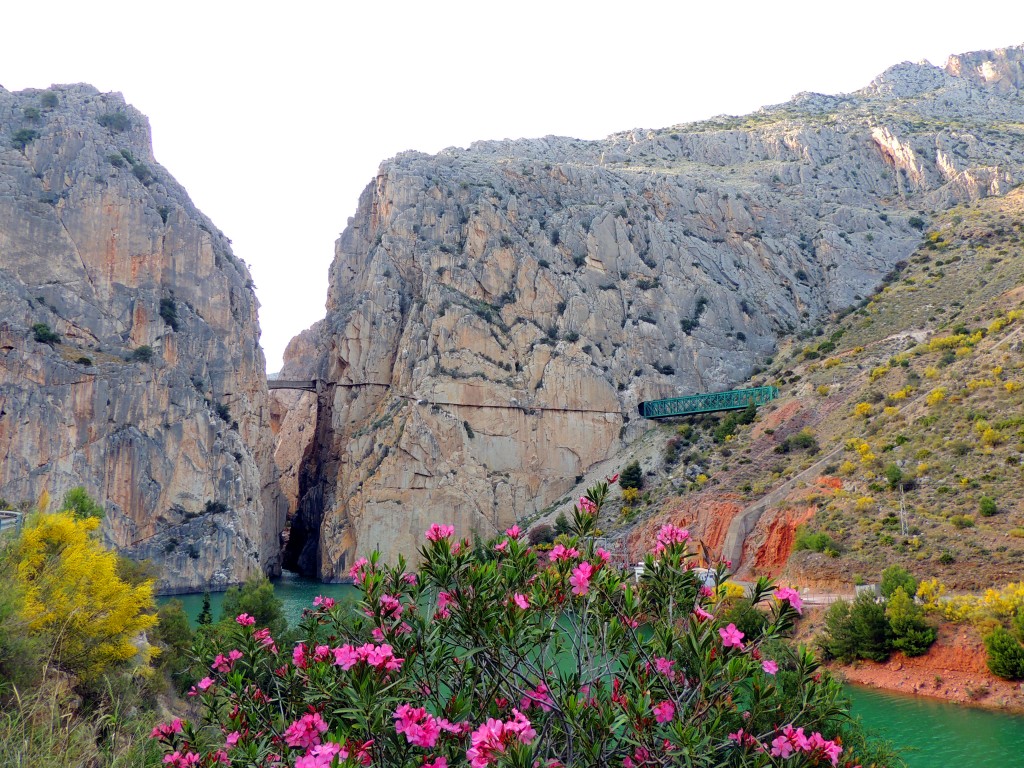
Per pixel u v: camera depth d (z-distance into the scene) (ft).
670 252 526.16
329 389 506.89
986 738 150.10
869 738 116.47
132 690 100.58
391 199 520.01
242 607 198.90
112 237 416.05
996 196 576.20
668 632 44.68
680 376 488.02
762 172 629.92
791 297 539.29
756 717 44.11
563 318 486.38
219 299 449.06
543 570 50.85
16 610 78.23
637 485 406.82
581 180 547.08
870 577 238.68
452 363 455.63
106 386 380.99
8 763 44.19
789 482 321.93
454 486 431.43
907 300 476.95
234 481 411.34
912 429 310.04
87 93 479.41
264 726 48.80
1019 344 321.73
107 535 358.02
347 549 428.56
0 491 347.36
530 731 36.68
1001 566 217.56
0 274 380.17
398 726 39.04
